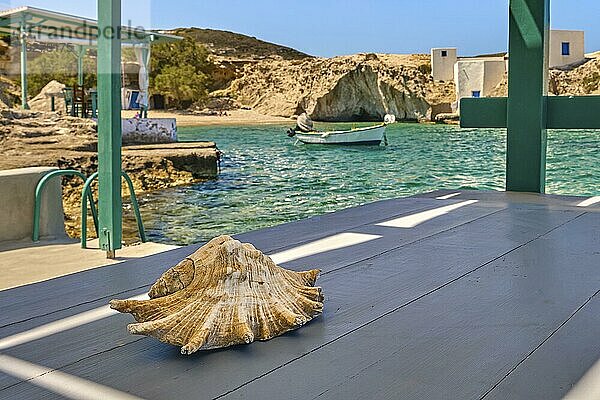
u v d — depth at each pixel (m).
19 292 1.29
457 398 0.81
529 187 2.97
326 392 0.82
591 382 0.85
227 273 1.00
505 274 1.41
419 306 1.18
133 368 0.89
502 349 0.97
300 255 1.60
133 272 1.46
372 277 1.38
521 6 2.90
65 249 3.65
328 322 1.08
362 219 2.16
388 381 0.85
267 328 0.99
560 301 1.21
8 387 0.83
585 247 1.69
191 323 0.95
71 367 0.90
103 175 3.36
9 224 3.80
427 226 2.02
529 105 2.93
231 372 0.88
